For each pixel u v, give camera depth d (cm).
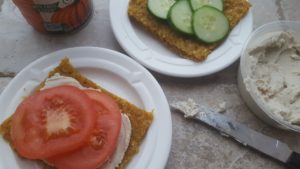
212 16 23
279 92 21
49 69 21
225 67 22
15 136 18
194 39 23
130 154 19
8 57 23
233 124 21
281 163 21
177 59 22
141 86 21
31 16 22
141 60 22
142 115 20
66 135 18
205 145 21
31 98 19
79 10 22
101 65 21
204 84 23
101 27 24
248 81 21
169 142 19
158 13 23
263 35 22
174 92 22
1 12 25
